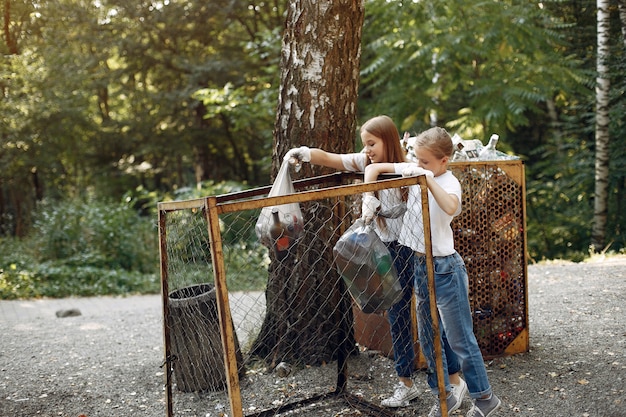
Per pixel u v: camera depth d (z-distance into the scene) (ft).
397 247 9.62
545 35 29.63
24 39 25.41
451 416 9.74
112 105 62.64
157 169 61.93
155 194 44.21
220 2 46.37
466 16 29.91
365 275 8.95
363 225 9.15
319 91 12.00
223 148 57.52
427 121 33.50
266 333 12.53
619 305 15.49
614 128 30.58
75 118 47.47
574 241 32.83
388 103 32.83
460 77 31.30
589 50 33.94
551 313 15.24
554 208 34.83
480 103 30.35
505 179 11.91
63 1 34.04
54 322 20.77
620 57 28.30
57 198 57.93
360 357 12.45
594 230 30.40
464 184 11.64
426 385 11.01
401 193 9.37
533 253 33.06
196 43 52.16
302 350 12.14
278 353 12.36
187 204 8.29
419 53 29.22
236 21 52.49
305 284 12.16
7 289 28.68
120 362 14.02
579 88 30.78
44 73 37.91
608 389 10.28
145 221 40.09
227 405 10.62
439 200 8.44
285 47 12.30
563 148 35.55
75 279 31.09
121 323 19.71
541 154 40.42
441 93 33.04
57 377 12.91
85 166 55.42
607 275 19.48
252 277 21.39
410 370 10.11
